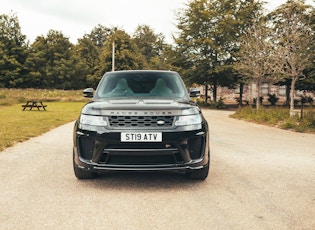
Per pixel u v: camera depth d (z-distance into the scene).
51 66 58.25
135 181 4.43
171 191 3.97
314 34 13.72
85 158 4.07
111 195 3.79
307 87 30.92
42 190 3.96
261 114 15.95
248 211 3.29
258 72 18.84
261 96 36.66
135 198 3.68
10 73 52.12
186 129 3.96
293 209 3.37
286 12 13.52
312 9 13.52
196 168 4.04
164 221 3.01
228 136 9.57
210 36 32.12
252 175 4.81
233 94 40.53
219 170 5.12
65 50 58.91
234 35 32.06
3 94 36.94
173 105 4.14
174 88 5.15
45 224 2.93
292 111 13.74
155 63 60.03
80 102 37.66
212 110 28.02
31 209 3.31
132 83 5.23
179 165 3.93
